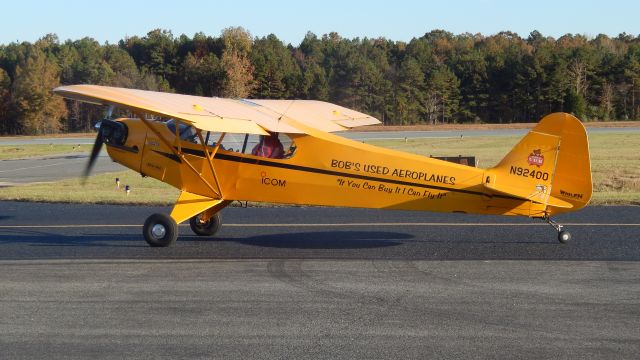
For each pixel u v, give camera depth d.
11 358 6.08
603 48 106.62
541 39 127.44
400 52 104.31
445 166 10.30
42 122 73.06
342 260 9.88
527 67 78.00
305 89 79.12
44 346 6.36
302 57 102.25
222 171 11.20
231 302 7.73
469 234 11.84
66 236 12.07
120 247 11.02
